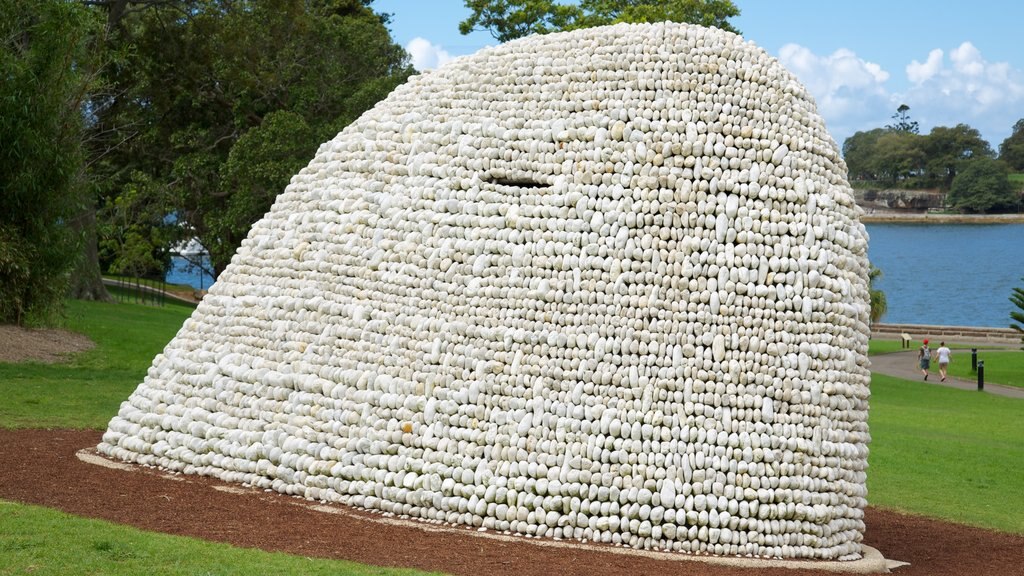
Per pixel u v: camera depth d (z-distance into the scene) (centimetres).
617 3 3862
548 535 1134
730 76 1232
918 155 13975
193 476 1323
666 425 1140
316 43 4338
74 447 1460
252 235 1464
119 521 1062
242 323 1394
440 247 1267
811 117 1245
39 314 2577
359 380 1262
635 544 1117
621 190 1200
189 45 3956
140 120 4191
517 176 1257
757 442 1137
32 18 2531
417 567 979
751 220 1177
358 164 1391
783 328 1163
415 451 1207
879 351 4897
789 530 1140
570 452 1148
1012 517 1546
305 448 1266
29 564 866
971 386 3766
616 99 1239
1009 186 13425
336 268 1340
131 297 4722
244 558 939
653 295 1163
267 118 3750
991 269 11544
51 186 2464
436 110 1365
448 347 1225
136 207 4597
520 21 3819
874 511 1538
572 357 1172
